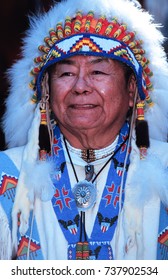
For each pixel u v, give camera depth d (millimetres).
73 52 4203
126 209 4281
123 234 4293
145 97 4484
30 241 4355
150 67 4523
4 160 4562
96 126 4297
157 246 4277
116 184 4406
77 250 4242
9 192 4484
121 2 4473
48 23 4500
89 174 4449
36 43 4539
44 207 4391
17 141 4773
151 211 4305
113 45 4250
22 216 4367
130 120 4559
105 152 4473
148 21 4555
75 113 4258
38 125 4500
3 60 7465
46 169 4375
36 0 7406
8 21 7500
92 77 4254
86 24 4262
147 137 4418
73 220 4332
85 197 4336
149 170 4297
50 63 4285
